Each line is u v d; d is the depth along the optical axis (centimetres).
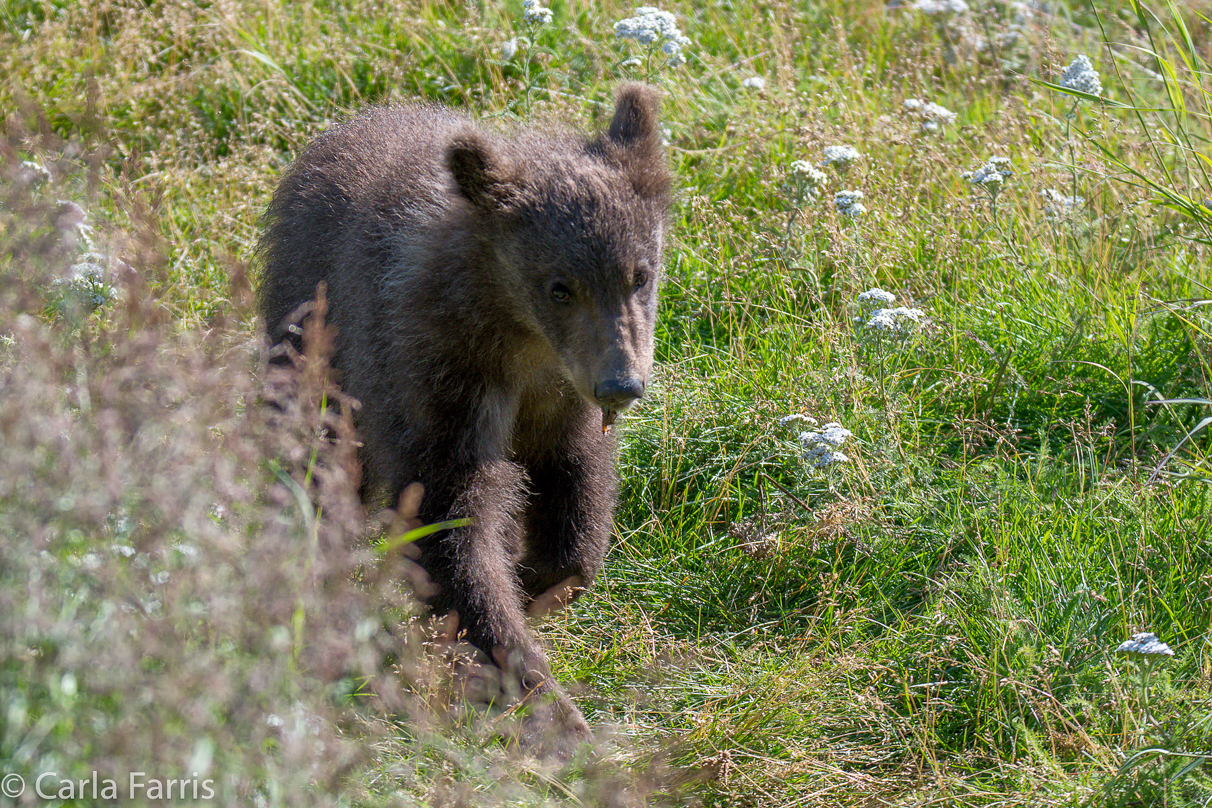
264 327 1023
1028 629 893
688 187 1444
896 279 1330
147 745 521
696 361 1247
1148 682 812
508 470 934
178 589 568
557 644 953
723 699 868
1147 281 1329
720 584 1013
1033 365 1245
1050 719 830
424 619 862
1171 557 967
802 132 1482
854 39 1955
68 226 712
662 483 1105
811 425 1097
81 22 1672
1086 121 1684
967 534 1013
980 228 1391
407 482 898
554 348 876
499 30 1706
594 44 1645
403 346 901
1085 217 1398
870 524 1027
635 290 870
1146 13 1301
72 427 606
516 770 747
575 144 923
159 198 895
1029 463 1123
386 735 735
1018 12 2045
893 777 800
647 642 930
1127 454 1152
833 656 903
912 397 1191
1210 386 1115
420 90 1603
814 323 1228
